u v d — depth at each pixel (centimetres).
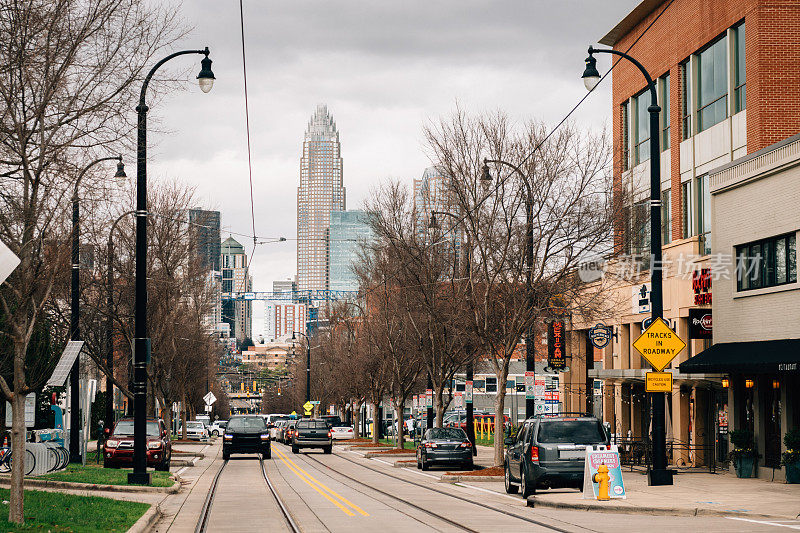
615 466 2236
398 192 4141
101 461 3778
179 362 5709
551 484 2330
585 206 3195
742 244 2953
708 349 3058
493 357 3347
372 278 5381
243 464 4344
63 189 1736
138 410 2647
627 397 4125
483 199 3266
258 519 1945
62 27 1670
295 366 13188
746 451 2848
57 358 3291
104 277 3900
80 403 3934
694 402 3475
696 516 1933
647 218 3412
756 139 3194
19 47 1627
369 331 5728
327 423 5591
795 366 2403
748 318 2889
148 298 4250
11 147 1641
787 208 2689
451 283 3878
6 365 2755
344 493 2639
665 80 4047
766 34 3206
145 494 2512
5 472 2783
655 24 4094
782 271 2748
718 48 3575
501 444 3356
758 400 2858
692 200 3716
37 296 1756
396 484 3016
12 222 1653
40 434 3388
